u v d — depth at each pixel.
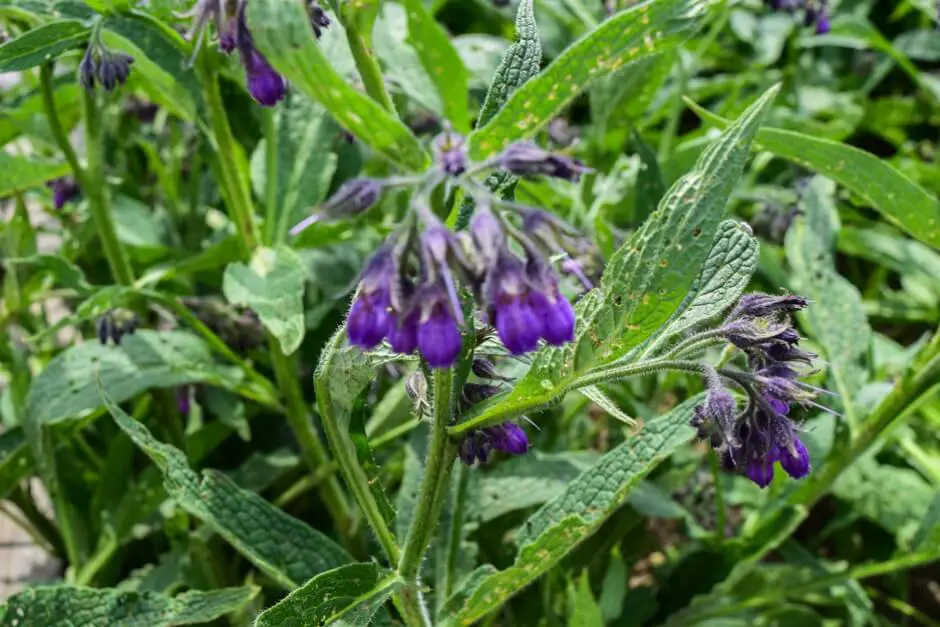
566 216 0.57
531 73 0.36
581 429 0.57
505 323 0.30
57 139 0.49
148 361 0.48
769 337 0.35
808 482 0.48
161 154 0.67
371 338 0.31
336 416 0.37
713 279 0.37
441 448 0.36
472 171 0.31
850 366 0.49
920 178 0.71
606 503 0.38
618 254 0.33
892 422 0.47
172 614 0.41
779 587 0.49
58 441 0.52
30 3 0.44
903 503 0.52
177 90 0.46
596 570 0.50
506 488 0.47
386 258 0.31
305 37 0.30
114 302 0.46
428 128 0.60
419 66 0.61
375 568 0.37
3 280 0.62
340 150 0.58
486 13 0.87
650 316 0.33
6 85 0.67
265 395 0.49
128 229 0.61
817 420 0.49
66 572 0.55
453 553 0.45
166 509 0.50
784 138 0.45
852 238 0.68
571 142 0.59
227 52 0.35
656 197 0.51
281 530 0.40
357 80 0.49
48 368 0.48
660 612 0.50
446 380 0.34
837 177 0.45
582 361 0.34
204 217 0.63
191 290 0.59
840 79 0.90
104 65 0.42
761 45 0.85
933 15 0.63
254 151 0.52
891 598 0.58
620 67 0.32
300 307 0.43
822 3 0.61
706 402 0.34
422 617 0.38
